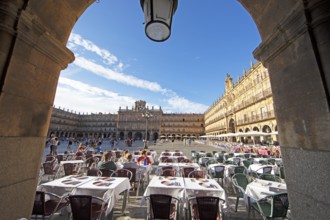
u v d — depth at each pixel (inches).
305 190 65.4
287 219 156.6
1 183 61.0
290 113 74.7
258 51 97.2
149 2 70.2
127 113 3479.3
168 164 315.0
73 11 97.7
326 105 55.4
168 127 3698.3
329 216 54.1
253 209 180.9
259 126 1325.0
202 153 497.0
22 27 67.2
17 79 67.7
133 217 182.1
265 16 91.4
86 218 130.0
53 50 87.1
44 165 306.7
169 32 72.9
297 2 66.3
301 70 67.2
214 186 175.0
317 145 59.4
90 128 3890.3
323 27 60.0
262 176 231.1
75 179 195.2
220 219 146.6
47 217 172.6
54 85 94.5
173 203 160.9
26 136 73.6
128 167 272.1
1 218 60.9
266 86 1225.4
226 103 2183.8
